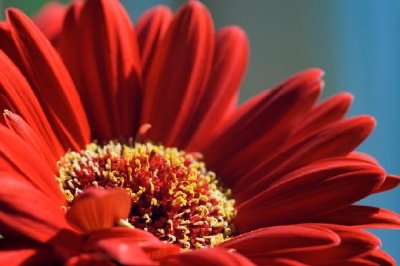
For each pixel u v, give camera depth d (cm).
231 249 24
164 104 29
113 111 29
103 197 22
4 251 23
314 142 27
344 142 27
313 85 28
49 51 26
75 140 27
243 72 29
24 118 25
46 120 26
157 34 29
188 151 29
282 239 24
